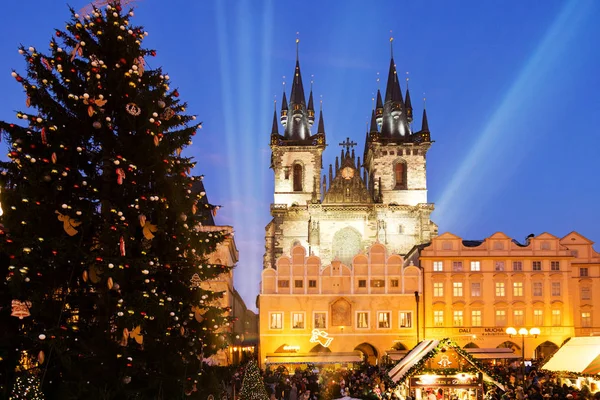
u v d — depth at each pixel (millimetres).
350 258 121188
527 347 82375
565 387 37000
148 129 25047
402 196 128250
